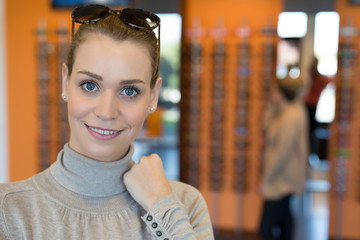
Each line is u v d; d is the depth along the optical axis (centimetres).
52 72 398
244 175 404
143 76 81
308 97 439
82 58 78
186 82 393
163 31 377
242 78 392
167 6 371
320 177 460
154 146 398
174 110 393
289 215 318
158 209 87
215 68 395
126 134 83
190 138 400
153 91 93
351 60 363
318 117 448
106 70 77
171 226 87
